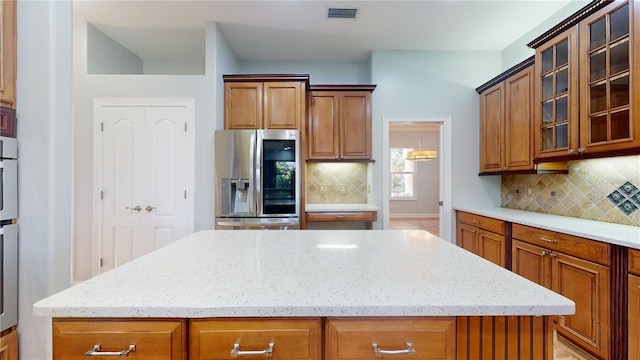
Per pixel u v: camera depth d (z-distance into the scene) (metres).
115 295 0.86
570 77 2.21
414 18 3.01
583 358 1.93
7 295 1.43
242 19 3.03
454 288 0.91
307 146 3.62
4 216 1.41
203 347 0.82
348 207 3.54
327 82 4.07
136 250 3.18
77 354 0.81
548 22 3.01
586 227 2.10
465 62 3.75
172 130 3.18
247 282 0.96
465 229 3.50
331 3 2.76
